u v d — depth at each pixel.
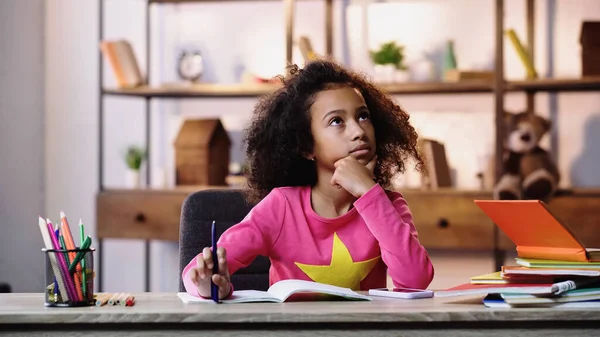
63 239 1.24
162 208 3.74
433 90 3.74
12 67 4.04
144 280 4.21
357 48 4.04
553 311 1.11
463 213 3.54
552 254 1.30
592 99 3.90
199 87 3.81
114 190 3.80
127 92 3.86
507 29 3.83
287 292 1.28
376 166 1.79
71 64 4.27
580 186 3.91
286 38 3.74
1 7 3.97
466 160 3.94
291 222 1.61
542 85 3.64
